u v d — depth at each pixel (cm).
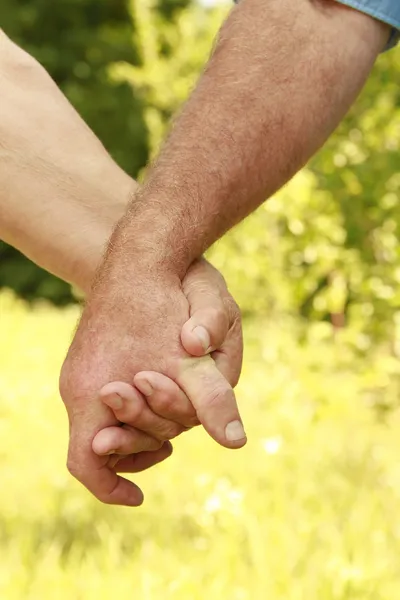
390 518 358
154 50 1053
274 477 403
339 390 538
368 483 410
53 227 205
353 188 610
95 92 1443
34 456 466
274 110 204
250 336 691
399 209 584
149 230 191
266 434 484
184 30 1012
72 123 213
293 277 684
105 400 180
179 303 186
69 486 408
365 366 592
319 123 211
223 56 210
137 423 183
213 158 198
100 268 192
